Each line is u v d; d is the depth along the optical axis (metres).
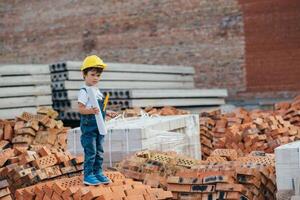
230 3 21.00
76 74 16.34
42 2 25.62
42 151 9.12
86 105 7.56
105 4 23.94
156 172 8.94
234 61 20.97
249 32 20.61
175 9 22.30
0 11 26.59
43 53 25.69
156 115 13.20
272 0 20.09
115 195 7.55
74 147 10.30
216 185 8.16
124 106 16.19
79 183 7.89
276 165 7.94
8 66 15.22
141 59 23.14
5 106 15.09
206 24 21.58
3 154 9.42
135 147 9.78
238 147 12.29
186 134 11.44
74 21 24.77
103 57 24.08
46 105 15.97
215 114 14.52
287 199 7.86
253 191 8.27
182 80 19.77
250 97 20.58
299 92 19.70
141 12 23.09
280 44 20.02
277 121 13.06
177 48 22.27
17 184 8.71
